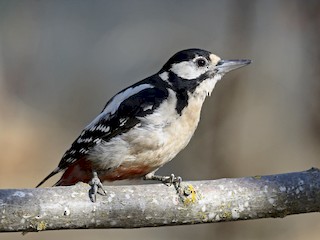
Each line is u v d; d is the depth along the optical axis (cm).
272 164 1469
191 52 834
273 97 1523
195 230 1379
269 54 1555
